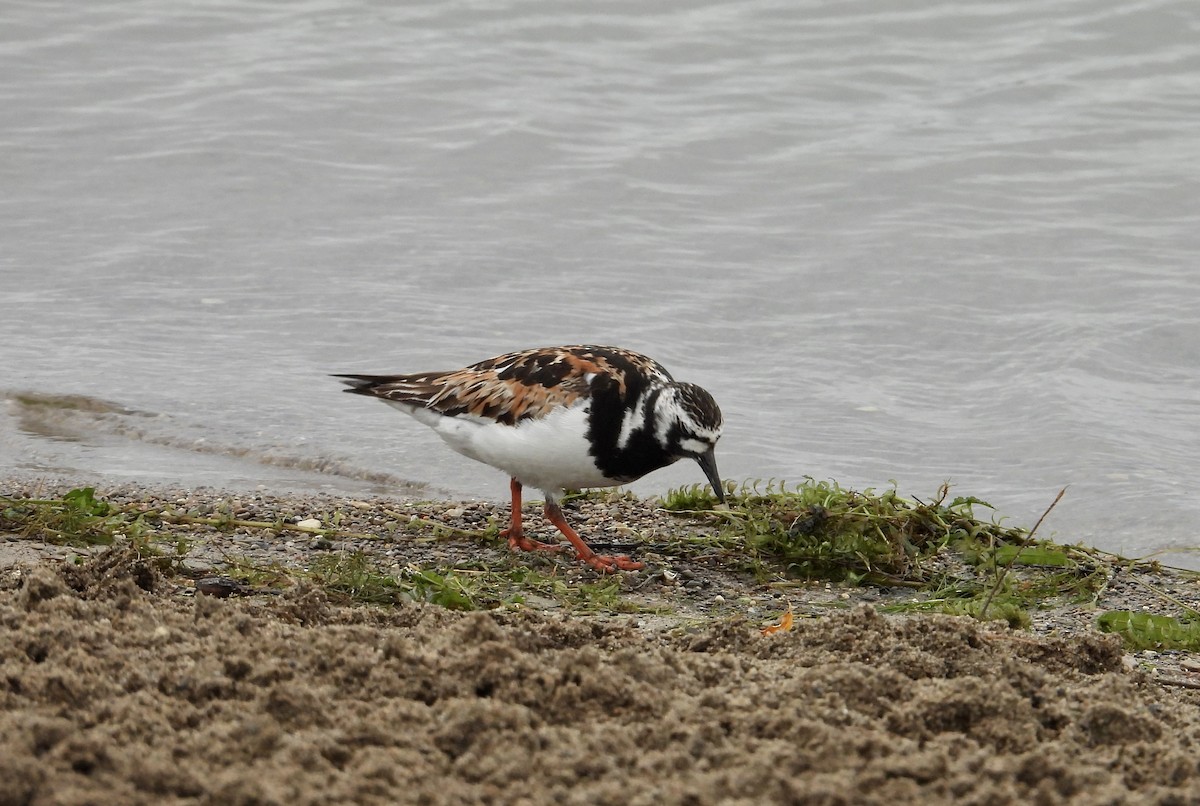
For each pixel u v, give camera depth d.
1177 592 11.27
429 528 12.17
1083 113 23.23
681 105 23.95
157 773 5.73
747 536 11.59
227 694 6.64
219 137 22.66
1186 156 21.77
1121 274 18.62
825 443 14.78
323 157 22.20
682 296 18.39
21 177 21.58
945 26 26.34
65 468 13.66
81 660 6.87
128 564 8.88
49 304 18.09
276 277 18.83
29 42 25.89
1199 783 6.20
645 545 12.00
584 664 6.95
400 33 26.66
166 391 15.77
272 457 14.31
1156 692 7.97
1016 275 18.72
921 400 15.82
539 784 5.93
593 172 21.62
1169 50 25.19
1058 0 26.45
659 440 11.32
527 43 26.33
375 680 6.84
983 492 13.65
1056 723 6.93
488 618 7.43
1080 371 16.16
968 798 5.90
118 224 20.31
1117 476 13.75
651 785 5.89
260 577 10.12
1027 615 10.02
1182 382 16.02
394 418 15.43
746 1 27.52
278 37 26.47
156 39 26.34
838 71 25.11
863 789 5.93
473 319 17.69
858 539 11.44
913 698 6.96
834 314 17.92
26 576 8.59
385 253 19.45
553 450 11.26
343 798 5.76
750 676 7.28
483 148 22.38
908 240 19.69
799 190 21.19
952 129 22.91
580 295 18.41
